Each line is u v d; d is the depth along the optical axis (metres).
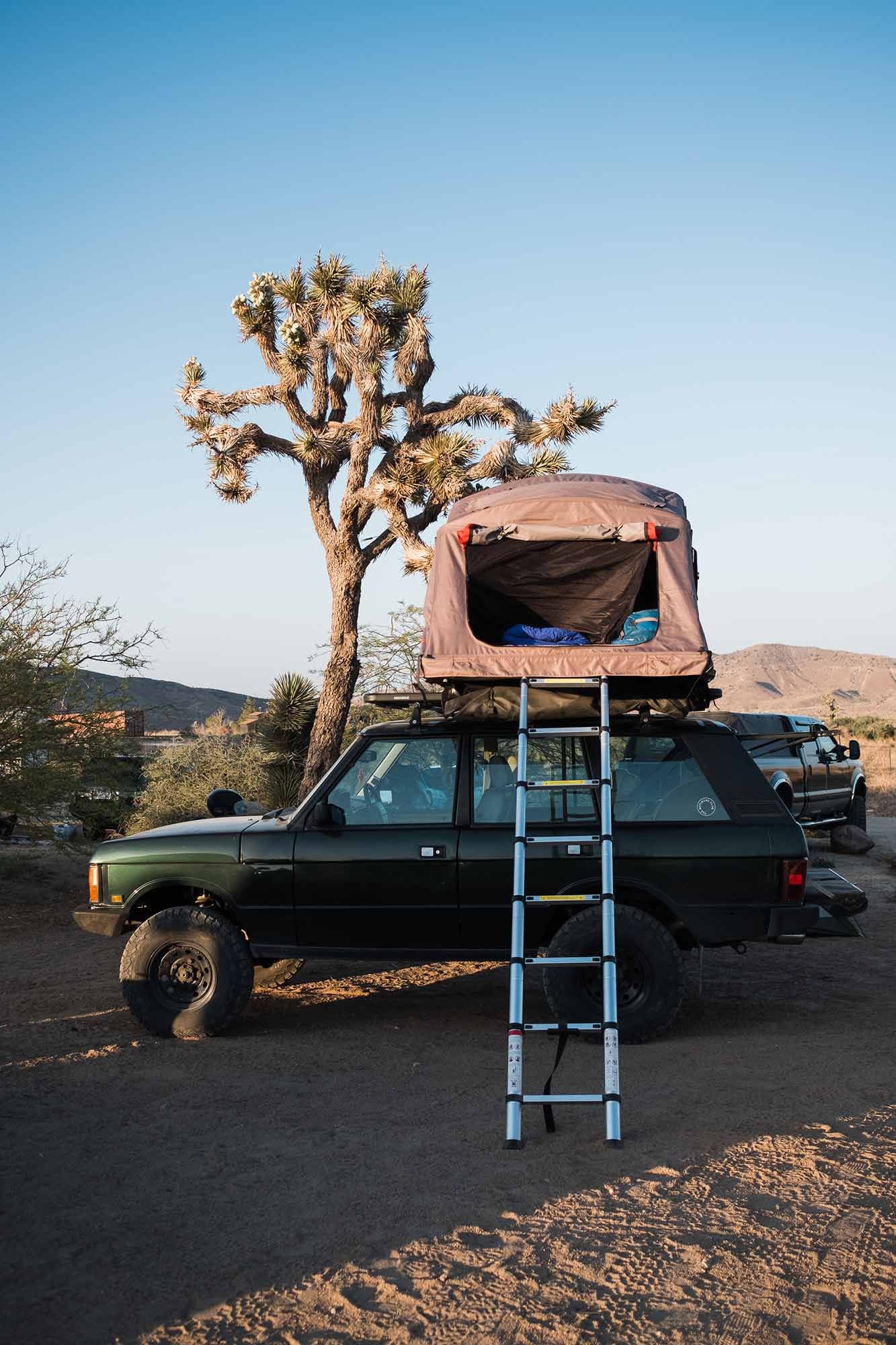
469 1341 3.12
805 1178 4.18
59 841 12.38
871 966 8.40
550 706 6.30
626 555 7.32
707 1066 5.70
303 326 16.38
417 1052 6.11
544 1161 4.45
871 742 43.56
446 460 14.72
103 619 12.04
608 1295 3.35
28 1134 4.82
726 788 6.45
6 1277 3.55
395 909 6.47
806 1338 3.10
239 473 17.02
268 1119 5.01
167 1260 3.64
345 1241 3.75
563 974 6.16
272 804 16.67
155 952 6.46
